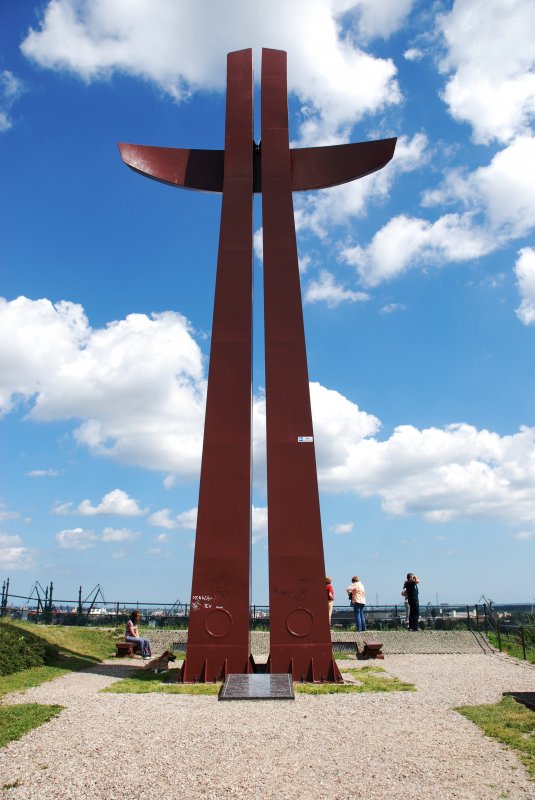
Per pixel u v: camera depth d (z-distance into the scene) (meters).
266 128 17.39
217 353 15.43
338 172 17.36
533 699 11.05
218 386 15.16
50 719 9.61
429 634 20.55
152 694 11.91
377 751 8.07
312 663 13.48
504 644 20.56
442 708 10.64
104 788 6.78
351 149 17.47
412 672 15.08
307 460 14.65
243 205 16.70
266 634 21.50
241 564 13.99
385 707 10.70
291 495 14.43
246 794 6.66
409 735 8.84
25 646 15.52
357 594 21.48
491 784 6.94
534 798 6.56
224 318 15.71
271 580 13.95
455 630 22.08
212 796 6.60
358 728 9.21
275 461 14.63
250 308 15.80
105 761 7.61
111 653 18.61
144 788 6.79
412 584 21.95
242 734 8.83
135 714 10.04
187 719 9.71
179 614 26.83
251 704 10.93
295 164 17.55
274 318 15.71
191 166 17.80
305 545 14.14
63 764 7.48
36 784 6.86
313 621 13.74
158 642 21.20
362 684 13.06
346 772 7.30
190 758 7.75
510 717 9.73
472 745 8.36
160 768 7.39
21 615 24.62
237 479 14.48
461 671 15.23
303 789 6.79
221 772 7.28
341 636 20.44
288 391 15.14
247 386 15.16
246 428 14.82
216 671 13.47
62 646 17.73
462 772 7.30
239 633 13.66
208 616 13.76
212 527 14.21
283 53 18.22
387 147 17.22
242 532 14.15
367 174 17.33
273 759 7.74
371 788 6.83
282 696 11.29
